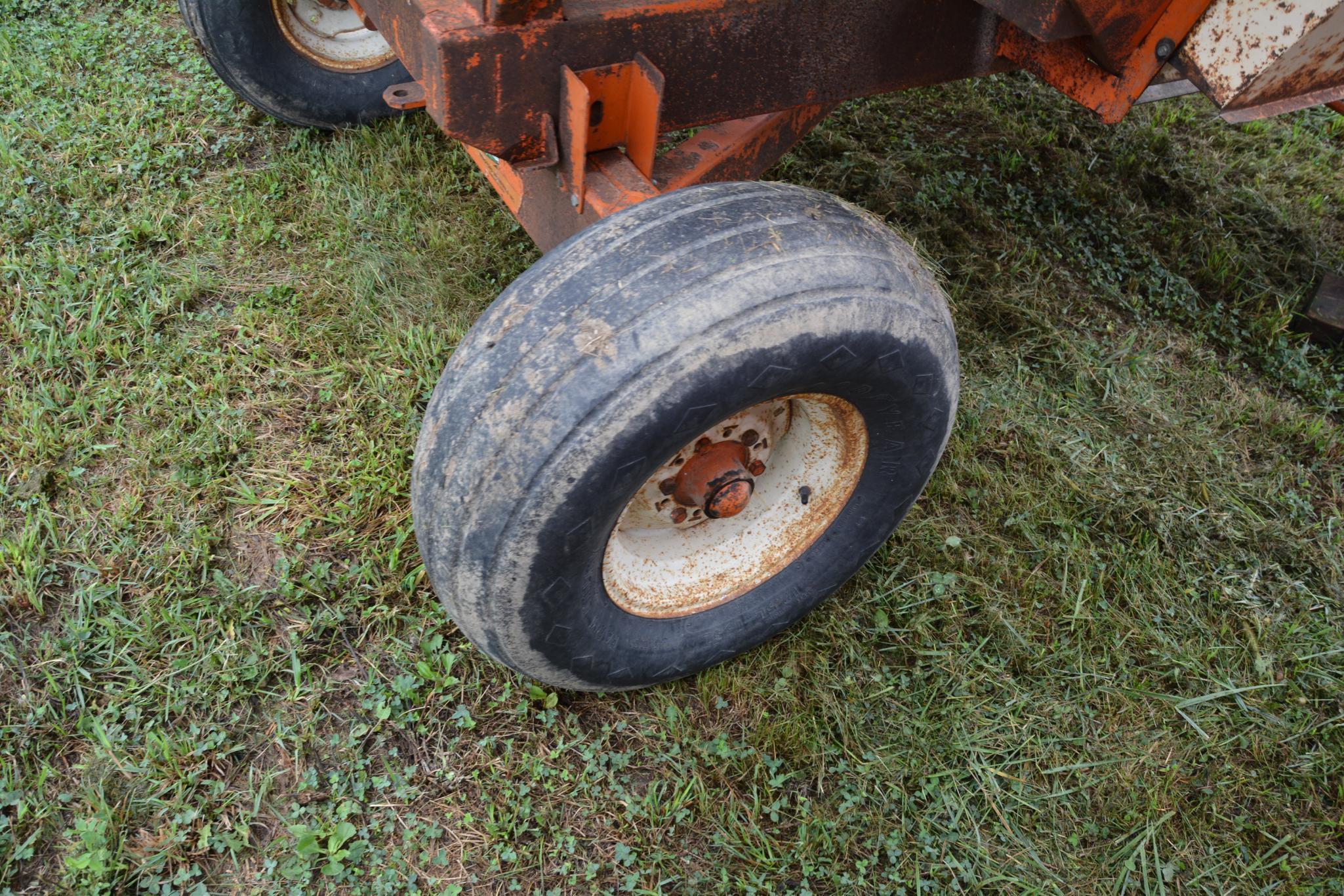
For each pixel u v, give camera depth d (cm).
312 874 207
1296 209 447
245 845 207
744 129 268
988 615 272
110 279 326
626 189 204
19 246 337
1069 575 287
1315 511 319
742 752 236
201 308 327
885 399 207
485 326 181
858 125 458
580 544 179
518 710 235
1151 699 260
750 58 217
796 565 244
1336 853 233
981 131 465
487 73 186
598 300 171
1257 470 329
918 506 300
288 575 255
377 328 326
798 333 176
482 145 197
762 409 221
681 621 231
